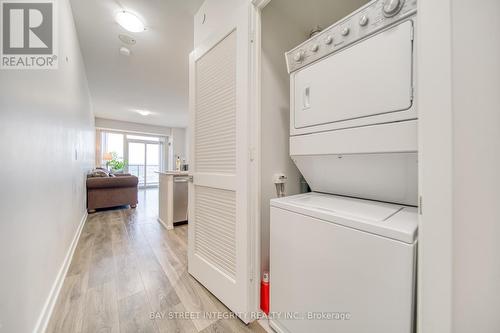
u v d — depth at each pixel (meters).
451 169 0.54
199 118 1.69
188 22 2.17
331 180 1.24
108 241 2.53
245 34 1.23
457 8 0.53
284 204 1.06
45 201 1.29
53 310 1.32
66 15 1.84
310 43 1.13
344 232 0.79
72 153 2.29
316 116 1.12
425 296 0.59
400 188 0.96
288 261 1.04
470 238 0.53
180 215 3.19
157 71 3.43
